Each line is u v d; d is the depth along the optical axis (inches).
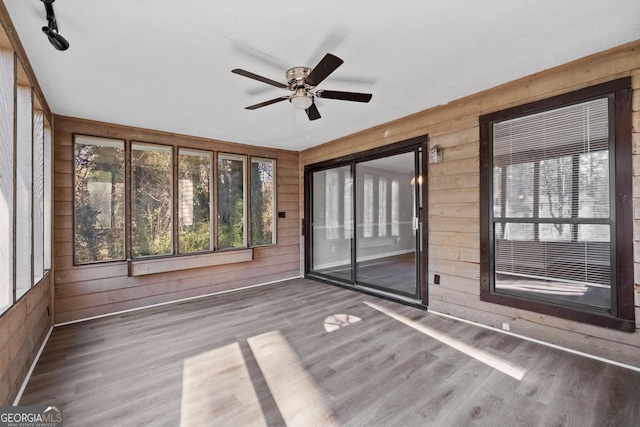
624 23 76.2
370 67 97.7
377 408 74.2
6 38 69.6
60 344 111.0
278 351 104.1
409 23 74.5
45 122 122.3
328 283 202.5
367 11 69.5
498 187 119.6
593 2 68.0
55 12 66.8
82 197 140.9
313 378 87.4
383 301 160.7
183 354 102.5
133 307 152.0
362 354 101.4
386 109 138.1
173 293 165.3
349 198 190.1
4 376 70.8
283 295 174.6
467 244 128.0
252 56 88.2
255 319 135.5
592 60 95.3
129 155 153.8
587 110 98.8
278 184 213.5
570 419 69.6
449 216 134.2
